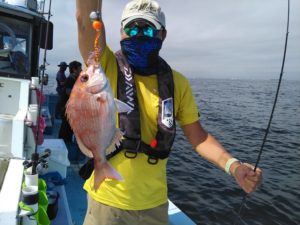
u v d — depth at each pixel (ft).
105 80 5.56
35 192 7.64
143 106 6.48
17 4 14.66
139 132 6.29
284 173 33.71
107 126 5.58
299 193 27.27
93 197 6.57
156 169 6.52
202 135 7.41
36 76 15.58
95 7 5.75
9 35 14.60
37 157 8.46
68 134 19.44
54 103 31.50
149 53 6.38
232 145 47.60
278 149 45.55
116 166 6.28
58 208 12.01
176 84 6.94
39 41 14.80
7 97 12.76
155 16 6.32
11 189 8.02
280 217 22.59
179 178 30.07
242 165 6.56
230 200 24.97
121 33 6.82
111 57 6.54
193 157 38.32
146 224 6.56
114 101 5.67
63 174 14.43
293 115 91.09
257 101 141.79
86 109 5.50
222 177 30.50
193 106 7.28
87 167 6.58
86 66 5.90
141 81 6.53
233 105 117.39
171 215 11.71
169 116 6.51
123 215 6.34
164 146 6.43
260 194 26.53
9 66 14.73
